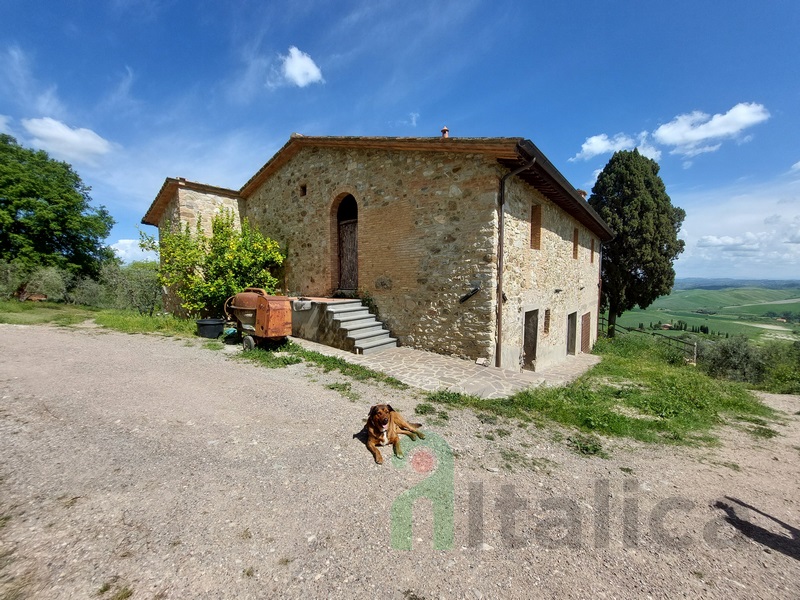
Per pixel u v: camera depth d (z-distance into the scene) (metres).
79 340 7.45
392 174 8.02
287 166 10.72
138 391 4.53
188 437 3.39
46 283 15.10
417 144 7.07
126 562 1.92
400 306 7.93
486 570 2.02
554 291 9.98
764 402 6.76
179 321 9.71
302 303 8.23
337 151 9.17
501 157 6.40
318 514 2.41
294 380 5.29
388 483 2.83
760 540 2.47
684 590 1.97
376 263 8.34
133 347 6.98
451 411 4.44
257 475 2.82
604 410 4.88
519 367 7.95
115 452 3.06
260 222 11.77
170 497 2.50
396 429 3.54
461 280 6.97
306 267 10.16
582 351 13.31
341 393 4.81
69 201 18.56
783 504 2.97
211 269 9.41
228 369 5.70
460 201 6.96
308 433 3.60
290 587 1.82
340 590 1.83
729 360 11.80
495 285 6.67
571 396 5.39
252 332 6.96
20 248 17.05
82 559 1.92
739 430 4.82
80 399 4.17
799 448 4.29
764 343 13.14
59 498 2.42
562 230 10.44
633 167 16.91
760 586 2.04
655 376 7.85
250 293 7.28
